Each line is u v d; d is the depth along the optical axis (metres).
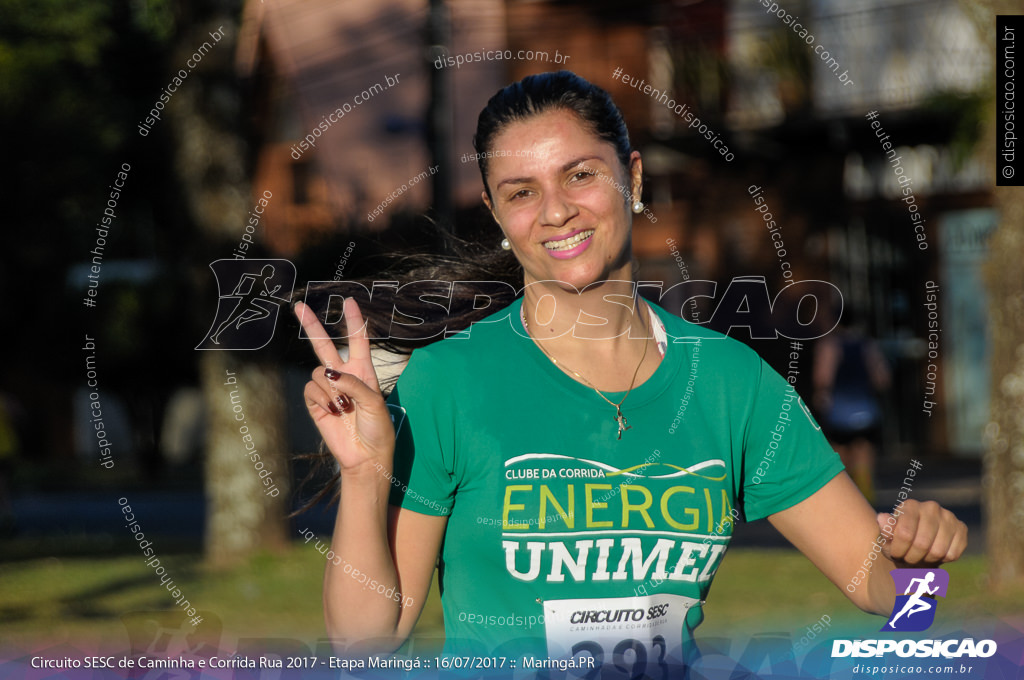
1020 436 12.07
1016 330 12.26
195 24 15.42
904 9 24.11
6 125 28.89
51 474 36.88
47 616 10.88
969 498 19.91
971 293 27.75
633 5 23.00
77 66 29.66
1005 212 12.73
